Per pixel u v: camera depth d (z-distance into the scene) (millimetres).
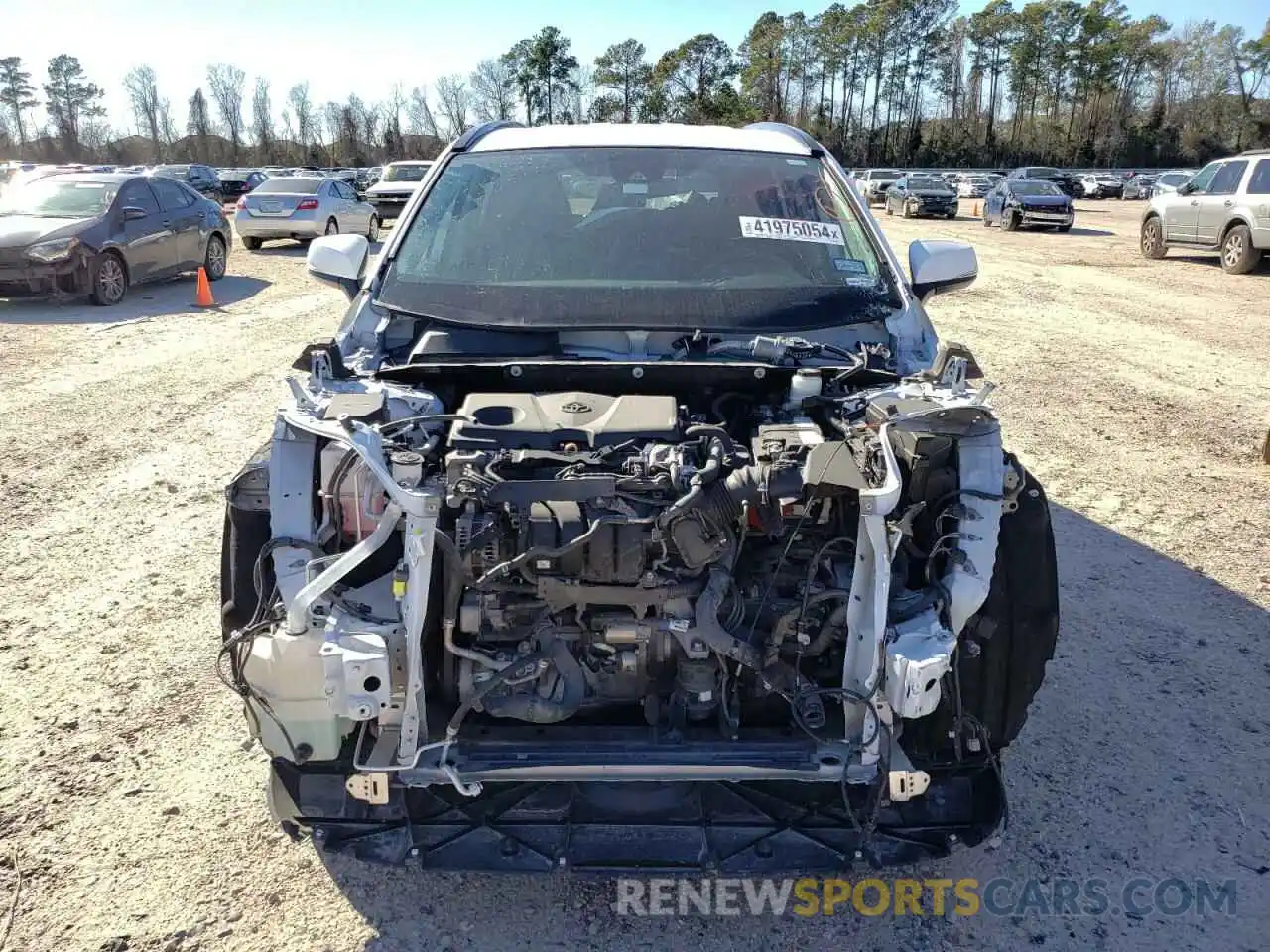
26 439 7082
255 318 12320
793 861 2629
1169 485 6402
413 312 3359
